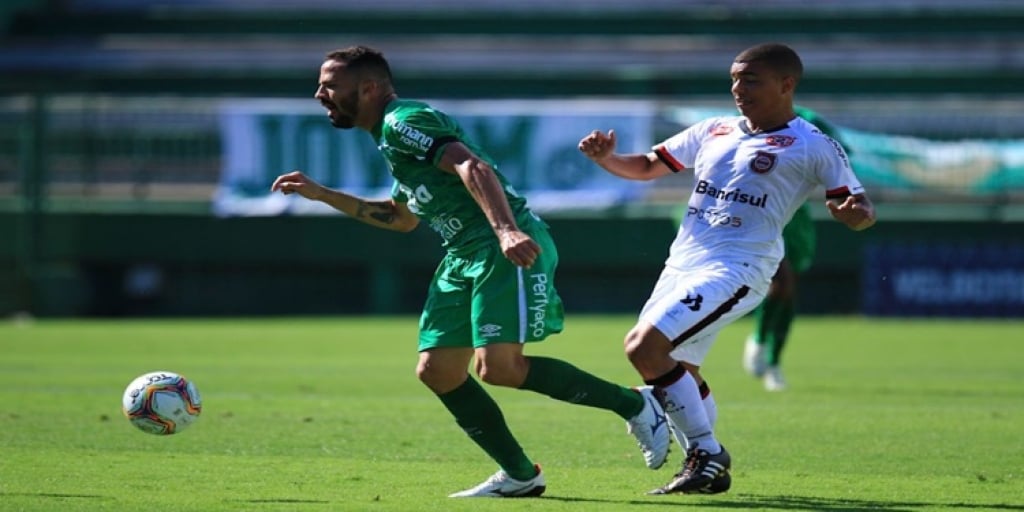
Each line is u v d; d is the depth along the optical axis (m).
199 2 122.00
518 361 22.14
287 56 114.38
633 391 23.31
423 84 111.00
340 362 55.41
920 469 27.03
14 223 97.31
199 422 34.09
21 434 31.47
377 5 120.19
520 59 111.69
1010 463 27.94
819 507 21.95
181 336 72.69
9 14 122.69
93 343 67.19
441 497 22.69
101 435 31.36
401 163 22.25
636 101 107.88
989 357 59.47
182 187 98.69
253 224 97.19
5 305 97.00
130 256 98.25
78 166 99.06
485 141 92.31
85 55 115.56
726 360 58.66
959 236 92.75
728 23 116.69
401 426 33.59
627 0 117.88
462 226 22.19
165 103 101.31
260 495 22.70
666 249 93.94
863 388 45.16
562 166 91.75
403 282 99.12
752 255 23.06
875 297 89.38
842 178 22.94
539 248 20.53
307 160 93.44
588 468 27.02
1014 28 114.81
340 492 23.17
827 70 108.94
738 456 29.00
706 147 23.89
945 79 107.62
